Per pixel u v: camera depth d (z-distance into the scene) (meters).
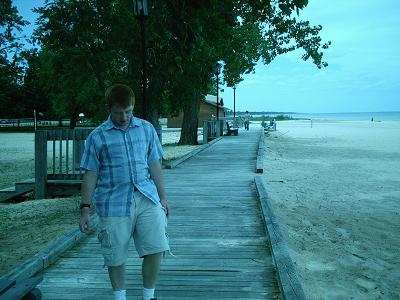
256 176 10.45
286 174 14.40
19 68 40.88
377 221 8.87
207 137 26.31
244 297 3.75
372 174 15.38
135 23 11.51
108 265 3.02
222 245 5.29
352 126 72.00
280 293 3.83
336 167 17.22
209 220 6.58
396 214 9.46
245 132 37.97
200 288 3.95
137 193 3.04
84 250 5.11
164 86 12.94
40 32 13.42
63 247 5.03
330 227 8.17
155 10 10.47
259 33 27.91
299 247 6.62
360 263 6.27
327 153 23.66
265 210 6.73
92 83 14.23
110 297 3.79
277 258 4.44
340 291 5.13
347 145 29.94
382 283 5.55
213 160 15.20
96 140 2.99
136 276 4.31
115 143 2.99
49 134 10.02
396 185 13.05
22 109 63.66
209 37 12.09
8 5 36.56
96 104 14.07
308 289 5.02
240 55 27.08
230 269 4.45
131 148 3.02
